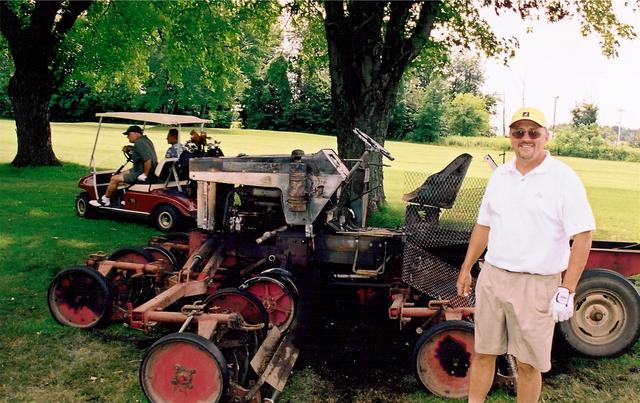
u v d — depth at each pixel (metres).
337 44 9.88
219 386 3.73
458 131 71.31
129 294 5.52
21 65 16.08
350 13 9.79
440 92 62.75
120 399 4.01
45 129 16.89
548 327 3.16
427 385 4.22
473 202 5.14
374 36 9.84
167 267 5.69
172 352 3.80
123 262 5.43
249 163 5.32
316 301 5.47
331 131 59.47
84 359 4.61
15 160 16.75
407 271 4.91
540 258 3.10
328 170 5.09
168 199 9.16
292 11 12.14
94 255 5.54
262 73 58.88
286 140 38.97
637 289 4.82
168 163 9.62
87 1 15.56
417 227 5.16
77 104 51.88
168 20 15.23
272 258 5.36
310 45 13.96
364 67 9.93
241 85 53.91
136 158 9.62
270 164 5.26
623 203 16.16
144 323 4.28
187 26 15.51
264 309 4.63
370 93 10.01
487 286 3.27
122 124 46.78
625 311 4.78
